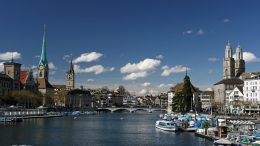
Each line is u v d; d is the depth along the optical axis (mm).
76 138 123188
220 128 111375
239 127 124188
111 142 113500
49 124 184375
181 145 104938
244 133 109562
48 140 114875
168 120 172625
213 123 140000
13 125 166250
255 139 96562
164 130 153250
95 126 180500
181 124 151500
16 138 116188
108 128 168125
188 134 135125
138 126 182500
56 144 106750
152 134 137250
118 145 106750
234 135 100938
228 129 121938
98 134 138000
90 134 137625
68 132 143625
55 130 150000
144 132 146250
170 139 119562
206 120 143875
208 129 122688
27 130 144250
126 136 130750
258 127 140750
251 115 198875
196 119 160375
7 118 181750
